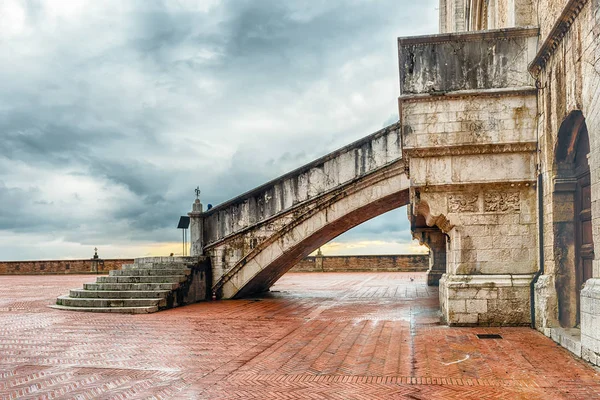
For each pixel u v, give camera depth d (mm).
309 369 8016
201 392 6887
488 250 11570
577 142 9898
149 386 7223
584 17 8359
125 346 10219
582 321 8172
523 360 8195
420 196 11875
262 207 18562
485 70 11625
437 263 25734
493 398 6336
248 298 19688
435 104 11773
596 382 6938
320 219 17625
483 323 11383
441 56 11805
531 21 11812
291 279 32156
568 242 10172
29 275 42781
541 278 10688
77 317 14914
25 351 9812
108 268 42312
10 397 6797
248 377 7617
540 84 11023
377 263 40688
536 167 11352
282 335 11195
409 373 7590
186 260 18734
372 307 16172
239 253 18938
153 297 16750
